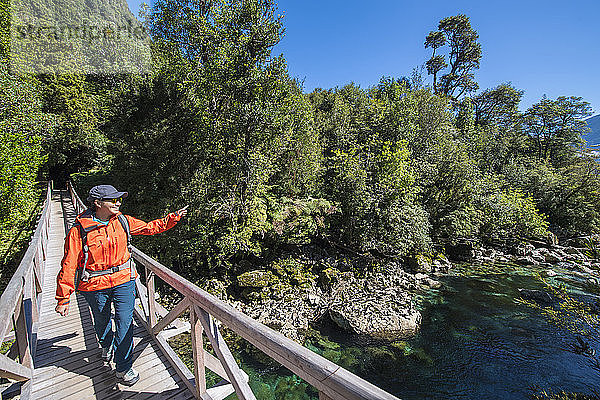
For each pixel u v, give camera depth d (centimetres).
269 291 1042
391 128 1864
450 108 2122
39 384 260
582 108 3766
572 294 1083
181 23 1236
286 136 1234
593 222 1930
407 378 662
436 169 1681
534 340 799
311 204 1349
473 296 1093
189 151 1166
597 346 715
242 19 1157
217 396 232
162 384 261
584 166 2094
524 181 2450
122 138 1401
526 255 1681
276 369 666
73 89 2556
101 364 294
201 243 1045
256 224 1110
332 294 1065
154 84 1284
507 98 3962
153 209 1170
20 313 258
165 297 1009
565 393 596
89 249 230
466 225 1553
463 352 750
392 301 1006
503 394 611
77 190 1956
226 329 787
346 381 97
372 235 1294
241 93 1133
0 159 847
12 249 896
